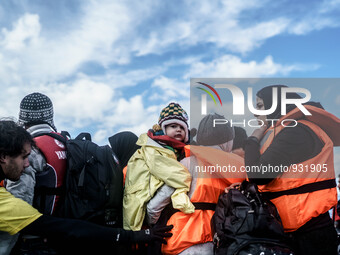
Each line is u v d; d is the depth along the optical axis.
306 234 2.33
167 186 2.38
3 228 1.89
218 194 2.43
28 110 2.48
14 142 1.89
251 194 2.25
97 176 2.36
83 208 2.31
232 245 2.13
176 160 2.45
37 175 2.27
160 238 2.22
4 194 1.91
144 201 2.39
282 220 2.35
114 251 2.40
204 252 2.34
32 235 2.09
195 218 2.36
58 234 1.95
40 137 2.37
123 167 2.96
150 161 2.41
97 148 2.46
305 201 2.31
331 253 2.33
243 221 2.15
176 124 2.66
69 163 2.36
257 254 2.04
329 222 2.37
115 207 2.44
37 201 2.27
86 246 2.29
